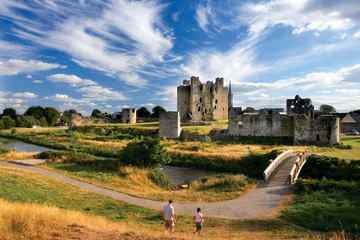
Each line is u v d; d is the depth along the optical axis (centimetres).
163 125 7450
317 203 2445
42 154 5100
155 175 3831
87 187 3109
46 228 1407
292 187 3020
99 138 7788
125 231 1509
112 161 4359
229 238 1634
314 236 1736
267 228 1945
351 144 5553
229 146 5806
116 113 16025
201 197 2800
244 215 2255
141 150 4225
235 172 4172
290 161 3972
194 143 6212
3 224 1339
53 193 2698
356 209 2255
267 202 2592
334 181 3016
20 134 9425
